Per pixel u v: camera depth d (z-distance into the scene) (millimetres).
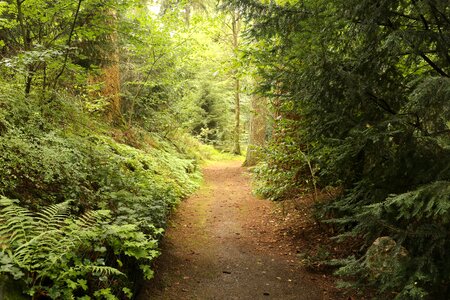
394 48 3500
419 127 3715
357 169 4906
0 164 3691
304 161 6828
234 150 23953
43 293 2732
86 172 5227
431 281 3148
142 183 6656
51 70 6594
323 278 4949
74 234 3268
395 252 3182
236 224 7629
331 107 4277
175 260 5375
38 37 6578
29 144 4348
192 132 25922
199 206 9148
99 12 6746
